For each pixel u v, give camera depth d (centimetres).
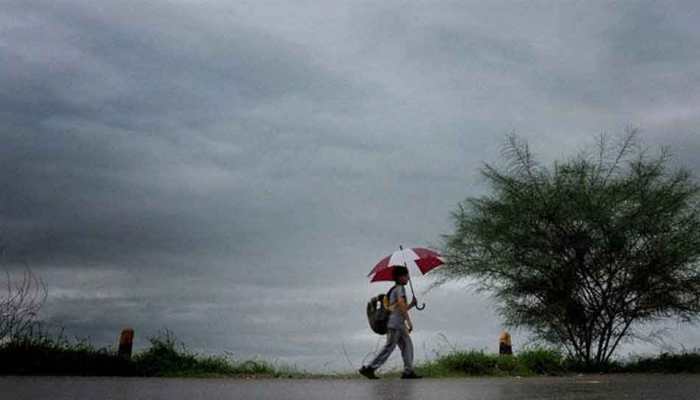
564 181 1909
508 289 1925
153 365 1407
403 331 1325
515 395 861
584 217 1811
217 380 1224
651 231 1830
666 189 1877
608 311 1833
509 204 1930
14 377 1190
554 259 1870
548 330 1902
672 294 1856
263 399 798
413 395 869
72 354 1360
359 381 1236
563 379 1306
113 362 1370
